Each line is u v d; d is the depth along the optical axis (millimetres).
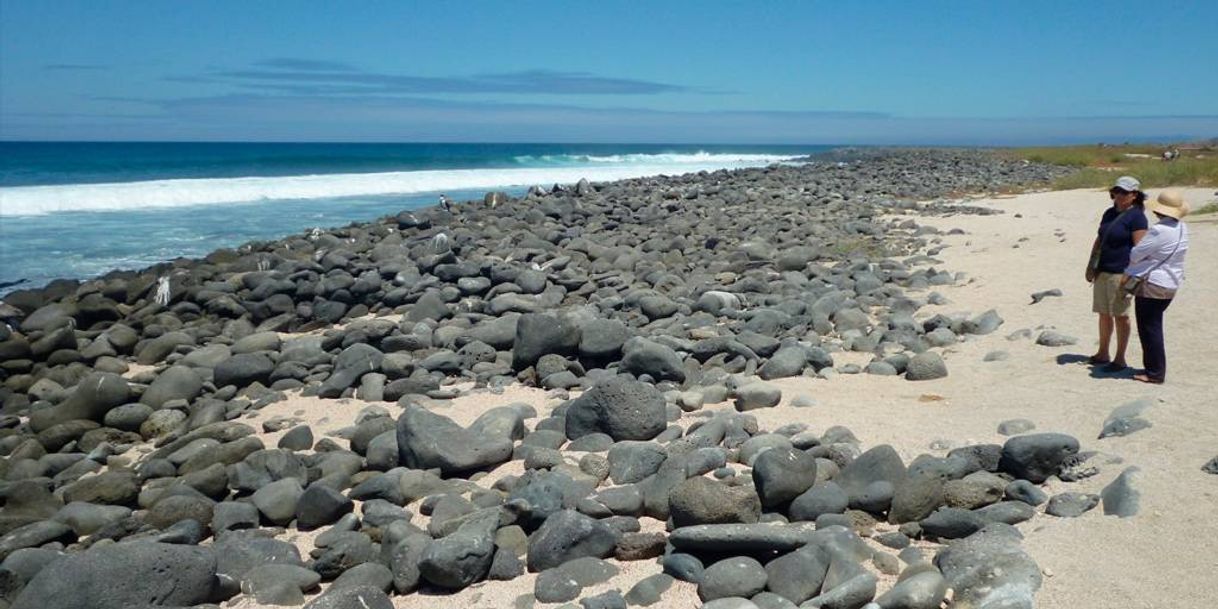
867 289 12734
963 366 8633
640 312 11773
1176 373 7582
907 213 21953
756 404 7816
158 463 7434
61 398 9633
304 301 13391
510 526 5613
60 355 11133
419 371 9562
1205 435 5887
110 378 8984
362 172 47438
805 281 13383
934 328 10336
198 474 6926
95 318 12875
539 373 9305
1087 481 5605
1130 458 5711
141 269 17234
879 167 42281
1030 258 14250
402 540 5465
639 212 21406
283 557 5680
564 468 6586
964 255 15211
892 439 6691
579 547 5297
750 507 5422
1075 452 5766
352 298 13391
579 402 7395
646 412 7176
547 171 49844
